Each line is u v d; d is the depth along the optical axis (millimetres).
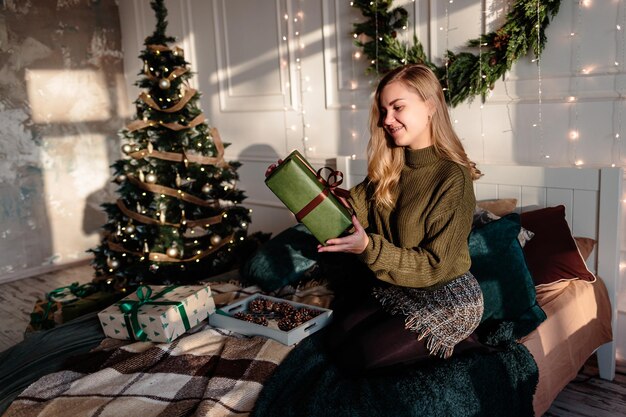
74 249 4578
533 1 2395
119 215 3109
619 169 2285
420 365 1729
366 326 1815
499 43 2531
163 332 1875
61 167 4453
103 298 2889
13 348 2033
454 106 2773
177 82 3092
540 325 2014
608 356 2443
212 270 3182
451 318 1699
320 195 1646
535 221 2402
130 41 4719
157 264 2979
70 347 1972
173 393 1618
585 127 2434
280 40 3637
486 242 2053
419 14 2875
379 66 2992
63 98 4426
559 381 2059
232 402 1549
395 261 1614
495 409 1700
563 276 2252
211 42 4141
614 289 2391
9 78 4125
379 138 1816
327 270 2375
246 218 3279
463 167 1693
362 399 1531
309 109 3561
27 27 4195
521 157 2650
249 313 2086
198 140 3119
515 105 2621
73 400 1589
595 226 2400
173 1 4332
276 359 1745
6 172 4160
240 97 4031
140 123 3039
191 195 3062
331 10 3285
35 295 3877
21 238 4281
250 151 4059
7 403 1644
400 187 1793
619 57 2293
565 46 2434
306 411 1481
